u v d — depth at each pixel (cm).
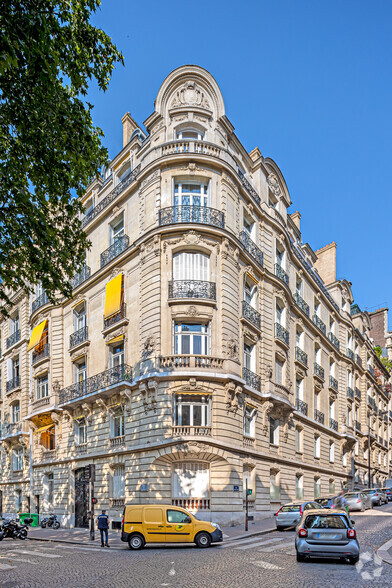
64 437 3294
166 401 2483
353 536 1364
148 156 2919
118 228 3244
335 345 4834
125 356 2825
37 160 1505
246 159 3303
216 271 2689
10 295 4388
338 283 5191
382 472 6506
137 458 2558
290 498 3288
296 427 3609
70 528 2994
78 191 1648
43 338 3581
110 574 1243
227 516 2419
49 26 1245
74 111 1493
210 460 2467
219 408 2517
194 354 2520
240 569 1276
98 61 1470
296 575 1190
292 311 3728
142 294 2734
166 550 1723
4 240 1506
